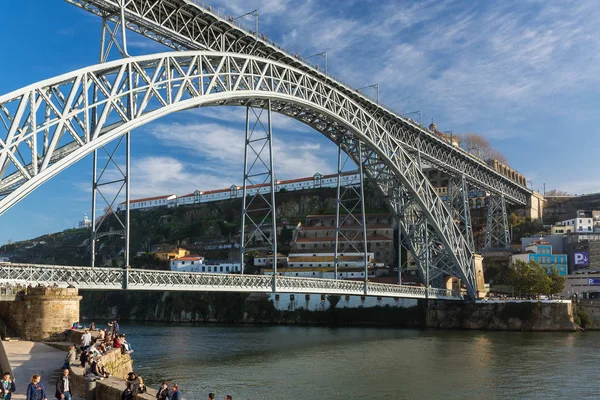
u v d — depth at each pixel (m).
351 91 75.06
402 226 94.88
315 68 69.25
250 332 94.31
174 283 48.53
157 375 46.19
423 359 57.88
